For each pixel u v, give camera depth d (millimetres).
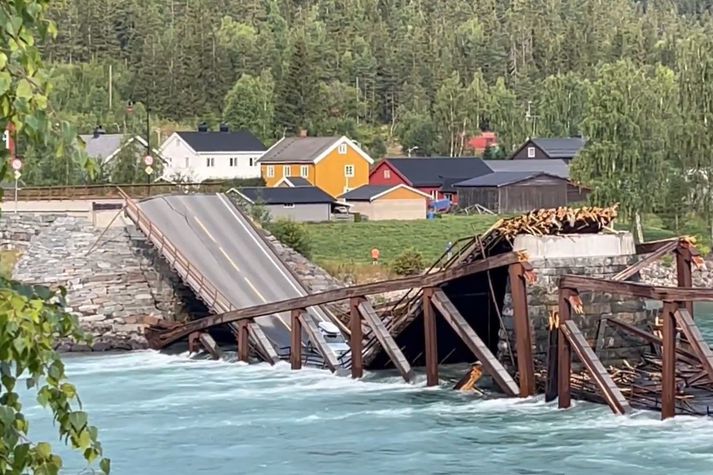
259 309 110312
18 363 17250
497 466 68750
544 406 84438
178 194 148500
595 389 84438
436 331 96188
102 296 133250
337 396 93312
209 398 94125
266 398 93438
